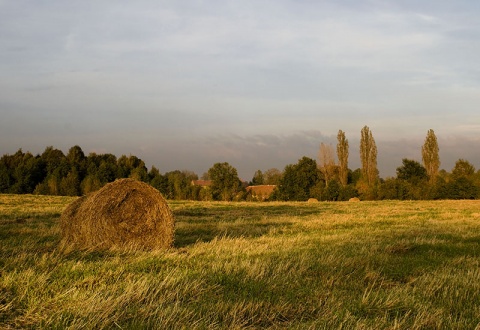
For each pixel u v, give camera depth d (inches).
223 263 326.3
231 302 226.5
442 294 261.6
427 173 2802.7
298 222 748.0
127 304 217.5
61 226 450.9
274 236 543.5
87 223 430.6
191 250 403.9
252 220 790.5
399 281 299.4
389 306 232.7
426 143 2834.6
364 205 1635.1
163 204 455.8
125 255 377.1
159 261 336.5
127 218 440.8
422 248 439.8
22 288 234.2
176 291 239.0
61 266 294.2
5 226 591.8
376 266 339.3
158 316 199.9
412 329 201.9
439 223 747.4
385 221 797.2
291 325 203.5
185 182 2628.0
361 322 205.5
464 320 215.3
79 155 3036.4
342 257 360.8
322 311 222.1
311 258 351.9
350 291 262.8
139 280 246.4
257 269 293.9
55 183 2449.6
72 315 200.1
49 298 221.1
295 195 2532.0
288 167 2610.7
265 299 237.8
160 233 451.2
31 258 313.1
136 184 448.8
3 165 2709.2
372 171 2785.4
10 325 190.7
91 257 352.5
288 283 270.1
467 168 2738.7
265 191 3435.0
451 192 2374.5
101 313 199.5
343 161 2844.5
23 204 1374.3
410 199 2402.8
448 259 372.2
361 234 569.6
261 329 198.8
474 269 333.1
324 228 663.8
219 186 2600.9
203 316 204.5
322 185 2544.3
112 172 2783.0
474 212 1119.0
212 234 564.4
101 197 434.9
